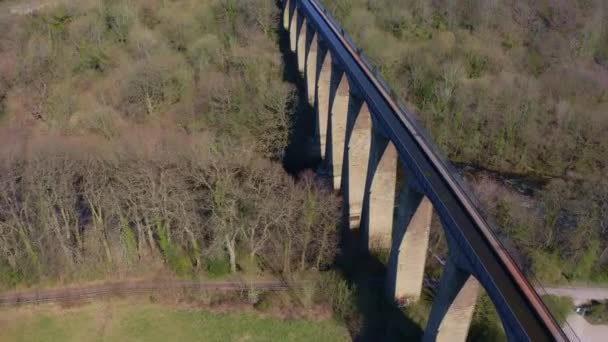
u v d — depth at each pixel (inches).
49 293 1868.8
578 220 2119.8
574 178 2559.1
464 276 1318.9
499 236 1245.7
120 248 1969.7
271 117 2635.3
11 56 2994.6
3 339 1716.3
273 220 1852.9
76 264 1930.4
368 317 1744.6
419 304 1776.6
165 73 2827.3
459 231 1269.7
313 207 1908.2
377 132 1827.0
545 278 1955.0
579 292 1927.9
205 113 2696.9
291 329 1736.0
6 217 1867.6
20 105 2760.8
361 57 2223.2
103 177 1940.2
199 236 1968.5
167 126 2610.7
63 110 2679.6
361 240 2127.2
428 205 1579.7
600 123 2623.0
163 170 1911.9
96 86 2935.5
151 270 1952.5
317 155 2684.5
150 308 1818.4
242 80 2844.5
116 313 1802.4
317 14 2920.8
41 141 2287.2
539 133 2721.5
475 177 2613.2
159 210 1886.1
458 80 2947.8
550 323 1029.2
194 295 1852.9
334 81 2363.4
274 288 1878.7
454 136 2827.3
